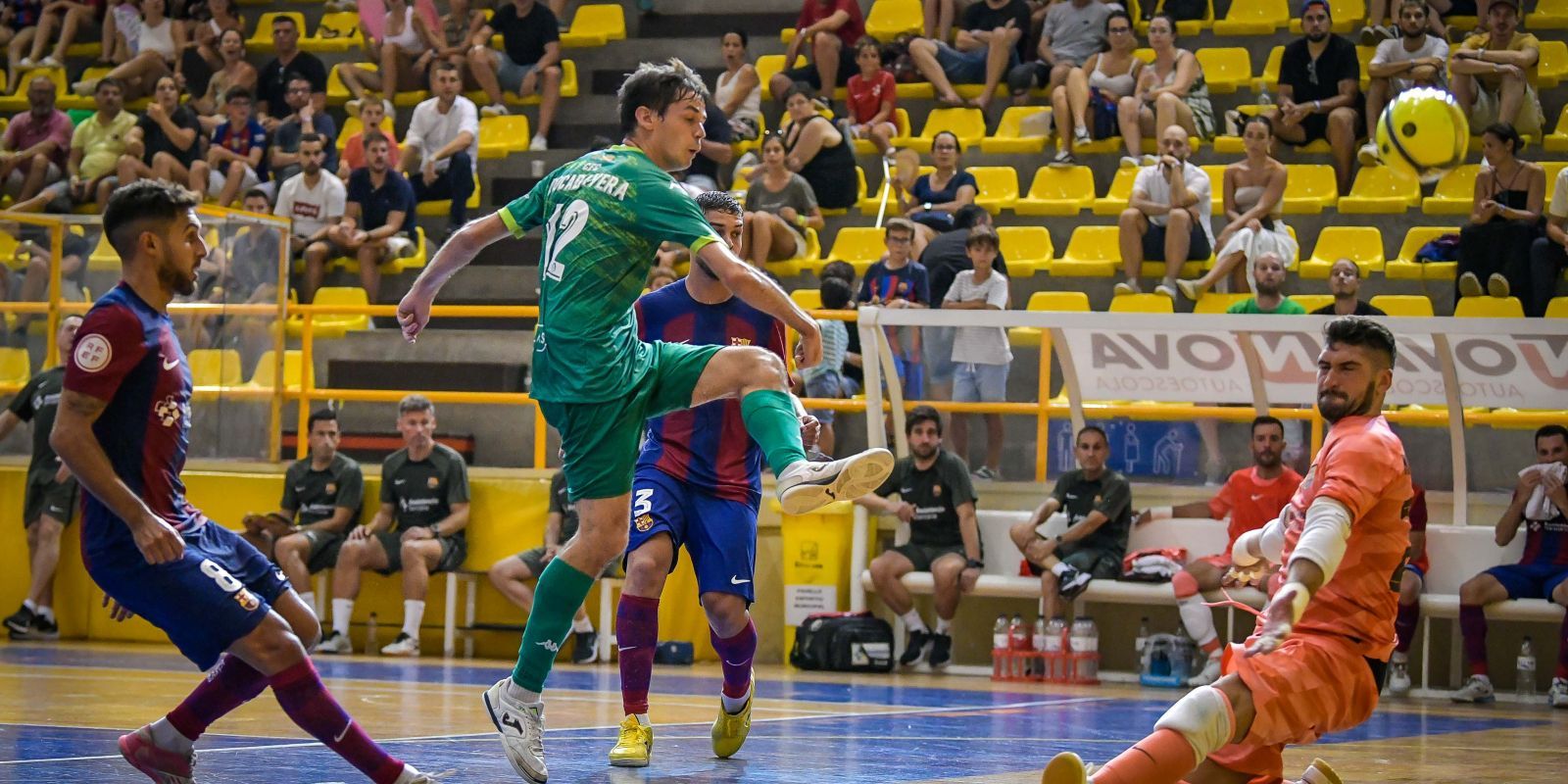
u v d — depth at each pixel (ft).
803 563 49.32
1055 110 65.77
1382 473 15.61
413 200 67.67
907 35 72.18
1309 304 56.65
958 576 47.57
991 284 55.16
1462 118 44.47
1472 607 43.73
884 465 17.48
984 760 23.40
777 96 70.90
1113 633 48.44
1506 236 55.62
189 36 79.92
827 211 65.87
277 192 69.36
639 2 78.33
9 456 55.52
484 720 27.96
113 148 72.59
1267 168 59.98
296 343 59.47
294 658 16.33
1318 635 15.80
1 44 82.64
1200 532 47.19
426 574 50.39
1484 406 44.98
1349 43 63.77
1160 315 45.50
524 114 75.05
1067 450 49.42
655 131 19.86
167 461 16.69
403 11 76.84
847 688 40.63
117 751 21.45
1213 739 14.99
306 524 51.83
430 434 51.55
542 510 51.39
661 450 24.06
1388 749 27.76
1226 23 69.87
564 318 19.30
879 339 48.78
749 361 19.47
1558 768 24.52
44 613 53.52
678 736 26.71
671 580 50.72
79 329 16.11
